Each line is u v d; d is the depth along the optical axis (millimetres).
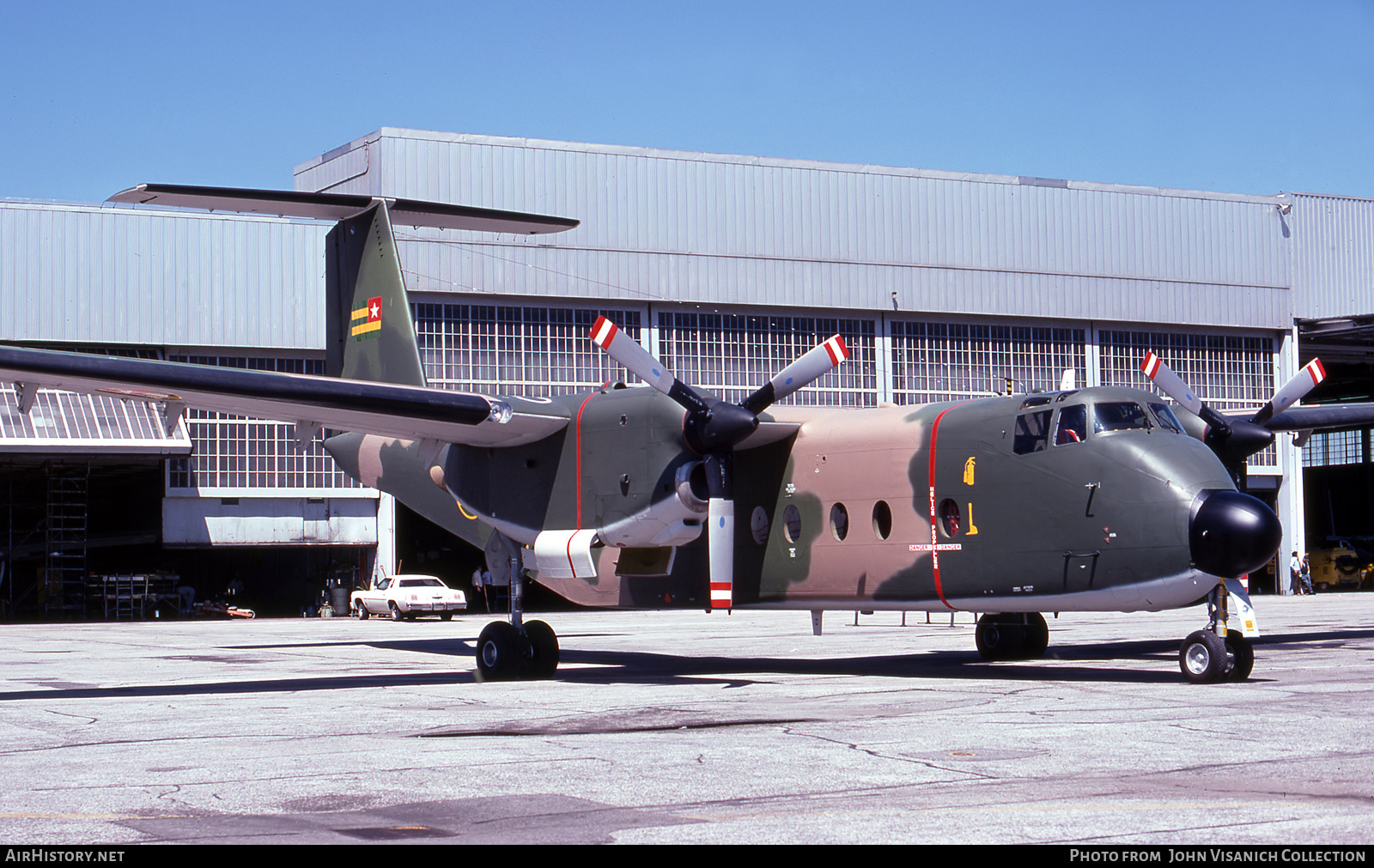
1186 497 12883
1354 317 44406
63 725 11203
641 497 14875
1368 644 19938
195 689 14617
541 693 13727
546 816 6926
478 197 38156
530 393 38438
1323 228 47438
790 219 41438
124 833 6559
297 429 16156
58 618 39312
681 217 40344
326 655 20875
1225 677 13609
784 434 16016
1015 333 43812
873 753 8984
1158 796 7305
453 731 10461
